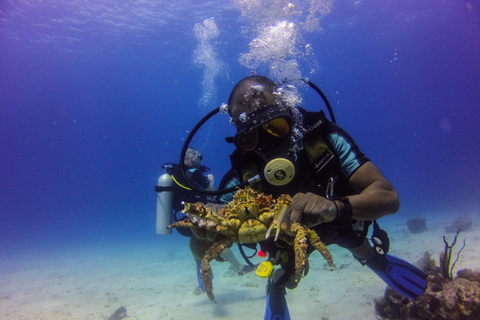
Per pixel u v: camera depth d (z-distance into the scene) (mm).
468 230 9680
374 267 3566
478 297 2938
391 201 1783
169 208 5711
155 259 13477
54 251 20359
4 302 7672
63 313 6238
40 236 35531
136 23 30953
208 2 26828
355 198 1685
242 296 6102
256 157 2273
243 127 2080
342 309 4477
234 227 1530
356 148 2105
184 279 8680
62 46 36938
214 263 10703
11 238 34375
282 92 2119
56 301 7332
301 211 1484
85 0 27078
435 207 23359
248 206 1502
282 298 3250
